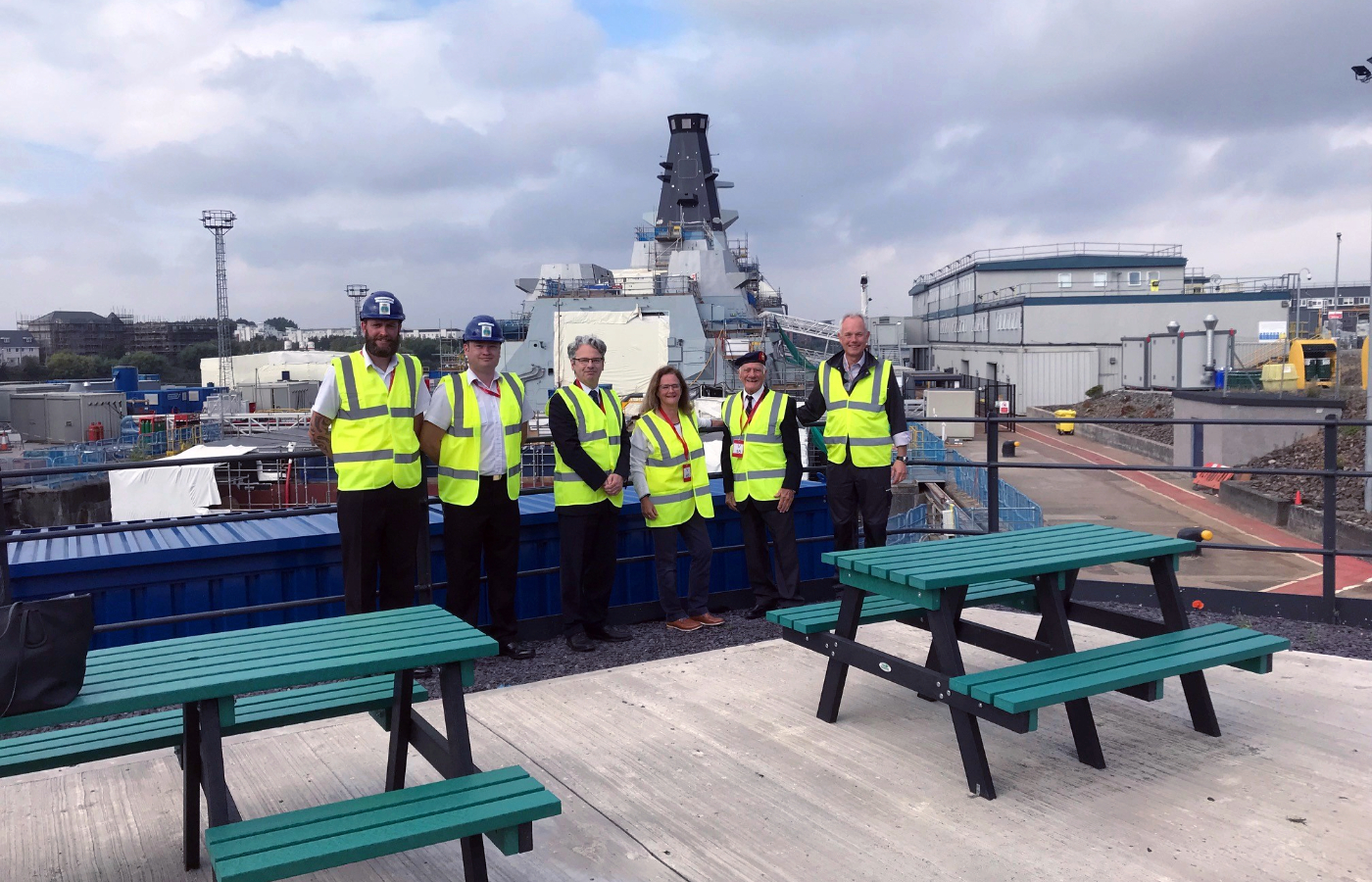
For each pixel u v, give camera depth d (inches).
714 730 160.2
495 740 157.3
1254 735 154.4
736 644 225.5
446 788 102.6
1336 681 180.7
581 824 127.4
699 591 241.1
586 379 225.1
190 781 114.4
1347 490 768.3
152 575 213.2
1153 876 110.8
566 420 218.7
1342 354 1535.4
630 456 238.7
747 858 117.7
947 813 128.2
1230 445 969.5
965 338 2475.4
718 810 130.6
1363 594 541.3
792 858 117.4
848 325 232.4
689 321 1486.2
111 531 186.9
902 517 737.6
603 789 138.0
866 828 124.4
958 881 110.7
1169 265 2219.5
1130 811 127.6
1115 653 143.6
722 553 266.7
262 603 224.1
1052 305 2003.0
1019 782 137.7
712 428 257.6
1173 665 137.0
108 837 125.9
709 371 1446.9
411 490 191.8
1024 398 1972.2
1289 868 112.0
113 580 209.9
